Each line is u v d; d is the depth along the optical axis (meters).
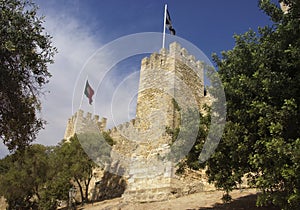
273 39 11.52
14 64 8.91
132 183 20.91
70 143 32.34
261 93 10.70
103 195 30.97
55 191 30.33
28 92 9.63
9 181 33.62
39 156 34.47
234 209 14.48
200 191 20.27
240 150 10.75
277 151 8.74
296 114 9.43
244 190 18.38
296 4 11.09
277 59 11.12
